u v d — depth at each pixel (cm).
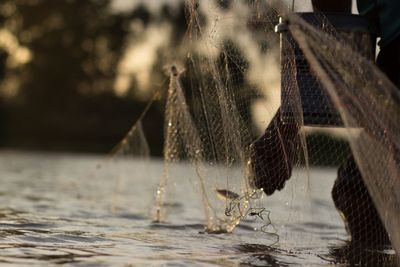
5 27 8562
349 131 539
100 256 534
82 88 8569
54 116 7912
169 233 695
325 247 640
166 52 7694
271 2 611
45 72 8525
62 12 8838
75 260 512
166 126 819
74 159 3522
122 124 7469
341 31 620
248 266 522
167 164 821
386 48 639
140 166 2227
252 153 645
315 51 558
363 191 653
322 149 670
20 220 742
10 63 8500
